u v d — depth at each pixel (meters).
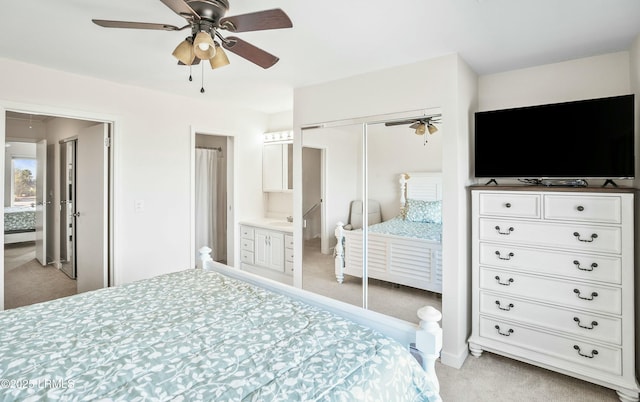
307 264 3.36
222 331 1.41
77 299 1.78
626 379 1.98
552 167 2.33
